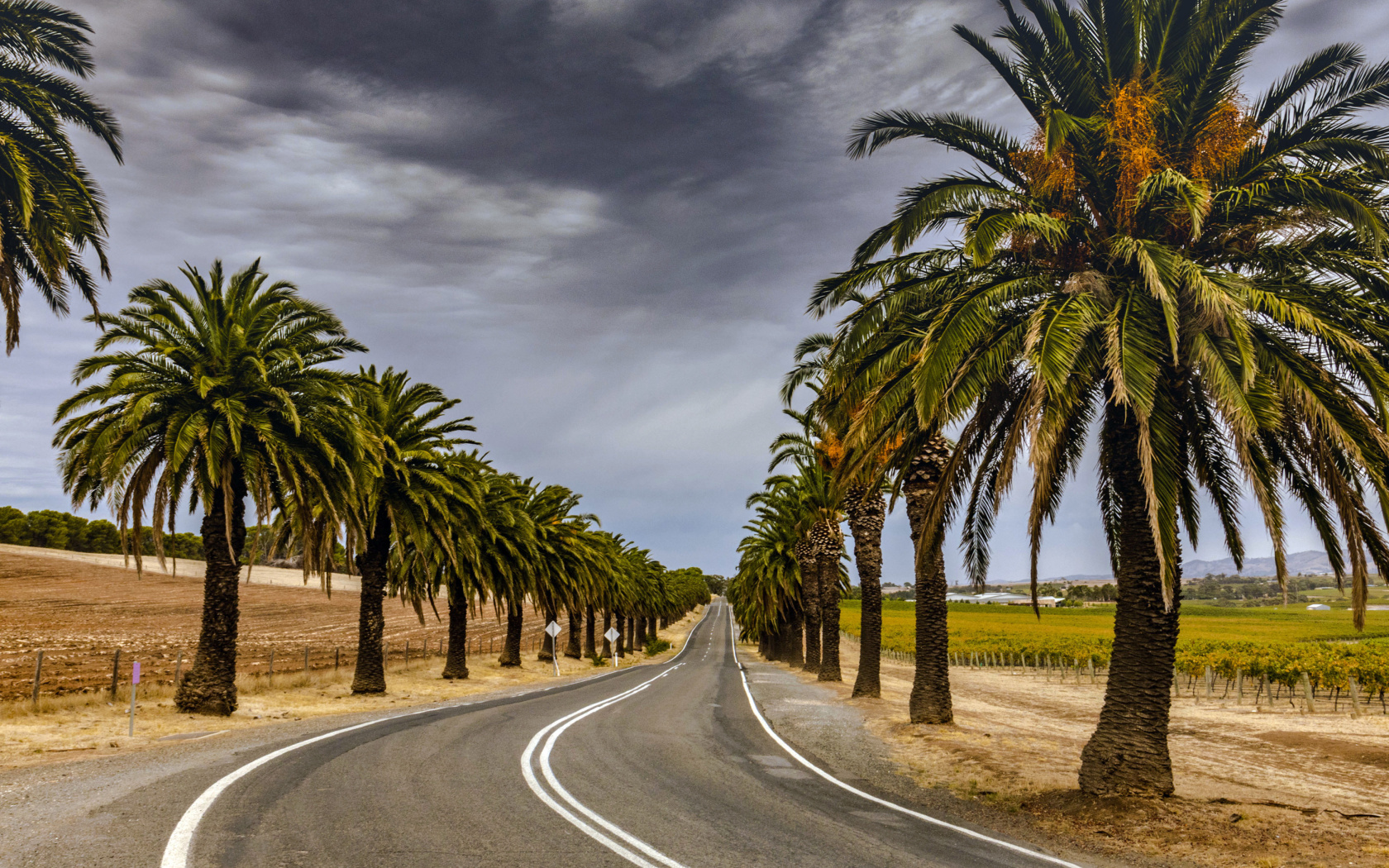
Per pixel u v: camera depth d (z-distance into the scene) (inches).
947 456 703.7
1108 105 422.3
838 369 497.7
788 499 1617.9
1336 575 407.5
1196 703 1163.9
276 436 723.4
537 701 866.1
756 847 271.0
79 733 551.2
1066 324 367.2
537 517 1631.4
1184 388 405.4
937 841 299.6
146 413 692.7
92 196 617.9
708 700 922.1
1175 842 318.7
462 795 329.1
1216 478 508.1
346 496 776.9
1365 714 981.8
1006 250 458.0
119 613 2556.6
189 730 586.2
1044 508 515.5
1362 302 384.5
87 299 678.5
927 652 680.4
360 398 864.9
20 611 2411.4
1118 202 422.3
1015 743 591.2
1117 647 406.3
